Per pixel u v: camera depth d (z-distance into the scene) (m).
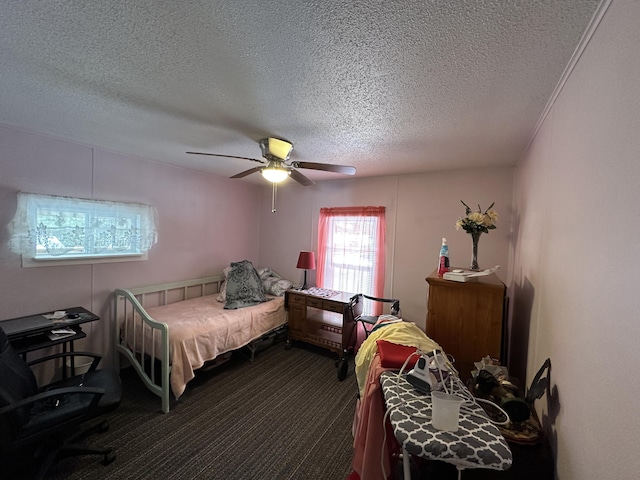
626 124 0.75
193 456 1.82
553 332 1.30
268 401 2.46
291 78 1.36
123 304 2.88
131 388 2.61
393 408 1.09
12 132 2.19
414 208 3.33
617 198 0.78
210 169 3.57
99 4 0.93
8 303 2.22
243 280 3.55
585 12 0.90
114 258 2.85
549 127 1.53
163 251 3.30
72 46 1.16
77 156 2.54
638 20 0.71
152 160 3.12
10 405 1.38
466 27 0.98
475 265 2.24
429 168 3.04
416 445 0.92
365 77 1.33
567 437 1.04
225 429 2.08
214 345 2.67
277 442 1.97
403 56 1.16
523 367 2.03
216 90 1.50
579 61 1.09
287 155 2.33
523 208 2.29
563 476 1.05
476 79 1.31
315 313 3.85
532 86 1.35
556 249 1.32
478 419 1.06
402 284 3.42
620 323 0.74
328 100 1.57
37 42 1.14
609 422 0.77
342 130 2.01
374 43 1.09
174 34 1.07
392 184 3.47
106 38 1.11
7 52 1.21
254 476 1.69
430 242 3.24
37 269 2.36
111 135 2.31
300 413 2.30
